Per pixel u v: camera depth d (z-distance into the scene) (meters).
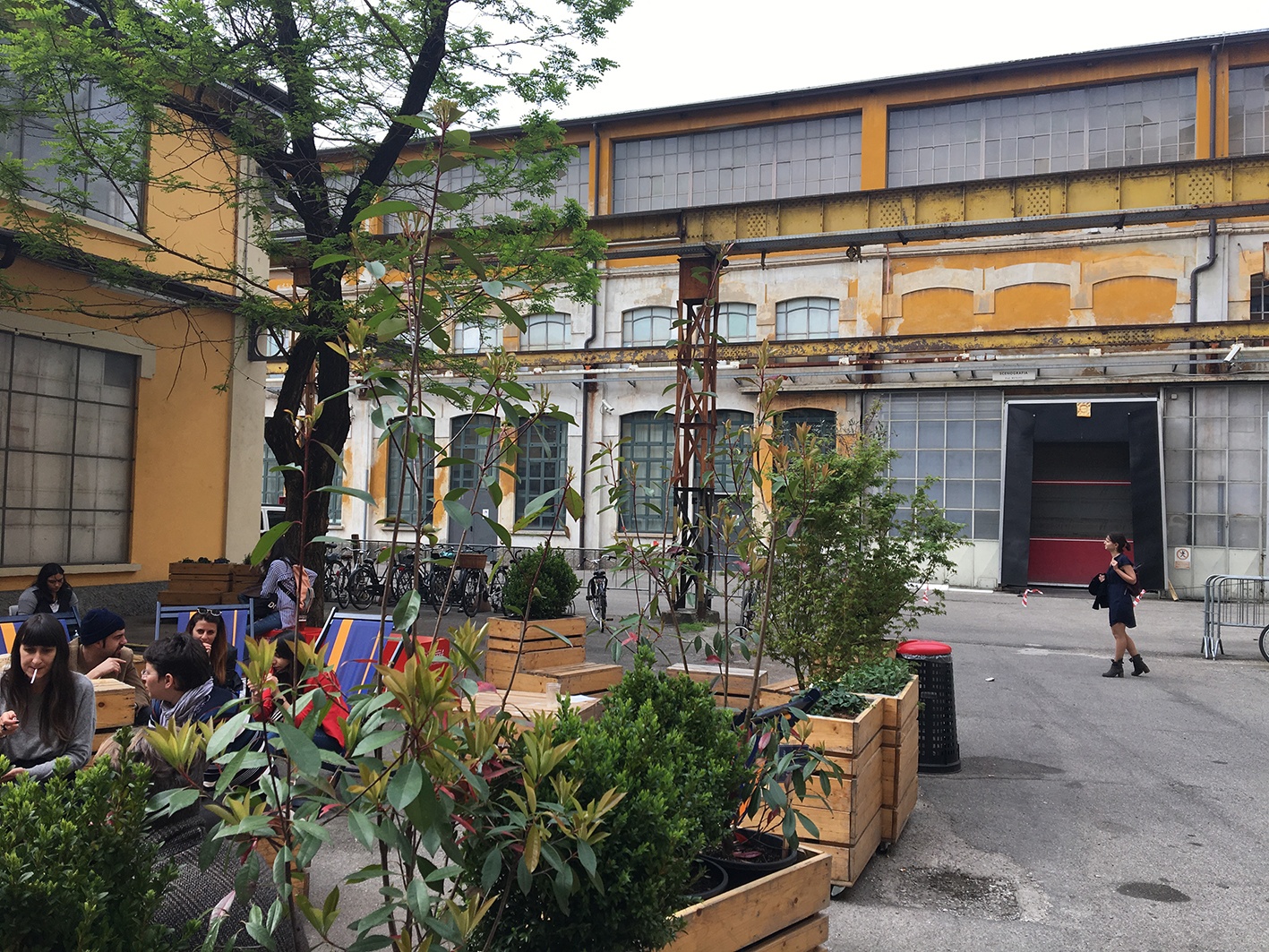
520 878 1.85
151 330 14.89
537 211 12.02
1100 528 26.95
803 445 4.04
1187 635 16.55
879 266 27.16
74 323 13.55
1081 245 25.44
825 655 6.91
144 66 10.12
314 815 1.69
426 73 11.12
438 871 1.74
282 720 1.71
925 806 6.45
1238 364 23.78
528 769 1.86
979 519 25.75
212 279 11.44
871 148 28.39
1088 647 15.02
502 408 2.14
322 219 11.47
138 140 10.88
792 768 3.41
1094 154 26.48
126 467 14.59
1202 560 23.94
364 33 10.95
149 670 3.77
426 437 2.03
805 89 28.58
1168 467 24.39
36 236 10.44
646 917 2.23
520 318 2.09
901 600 7.29
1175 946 4.21
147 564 14.81
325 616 10.61
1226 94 25.20
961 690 11.05
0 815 1.65
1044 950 4.13
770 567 3.77
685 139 30.53
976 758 7.85
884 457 7.35
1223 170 20.19
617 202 30.98
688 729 3.21
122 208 14.20
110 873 1.65
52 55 9.93
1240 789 6.91
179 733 1.75
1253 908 4.66
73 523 13.73
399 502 2.02
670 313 28.94
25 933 1.52
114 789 1.71
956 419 26.09
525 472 29.17
